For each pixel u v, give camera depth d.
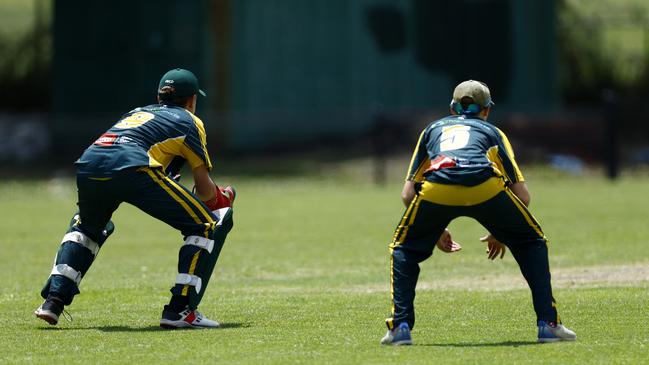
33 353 27.28
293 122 114.88
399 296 27.12
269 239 58.91
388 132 112.75
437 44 121.38
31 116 124.62
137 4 118.56
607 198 81.56
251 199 86.19
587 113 119.56
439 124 27.81
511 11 121.94
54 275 30.98
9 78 138.50
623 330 29.64
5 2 167.62
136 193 30.41
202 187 31.62
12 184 100.69
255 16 116.75
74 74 120.38
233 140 112.88
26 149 110.50
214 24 116.25
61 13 120.38
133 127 30.91
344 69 119.38
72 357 26.66
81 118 120.00
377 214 72.88
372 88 120.00
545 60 122.94
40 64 139.88
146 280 43.41
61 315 34.06
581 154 109.12
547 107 121.00
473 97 28.16
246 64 116.38
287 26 117.88
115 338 29.34
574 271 43.84
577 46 139.62
